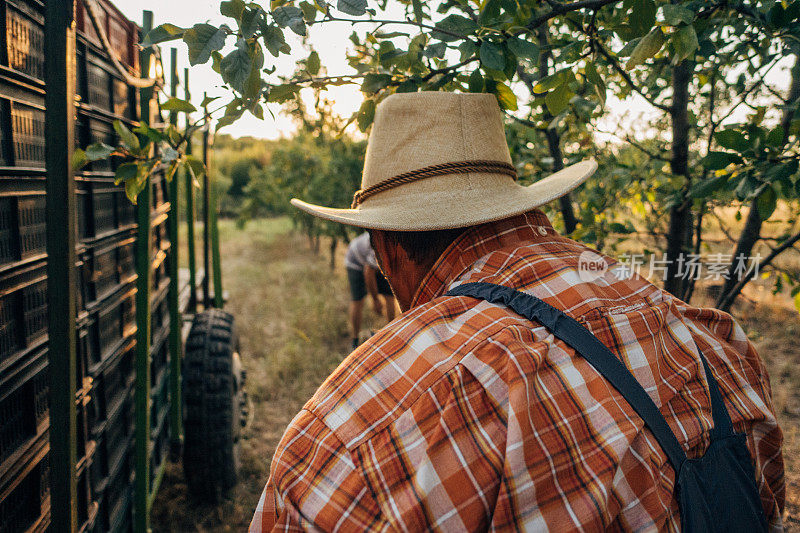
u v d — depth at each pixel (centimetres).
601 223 214
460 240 85
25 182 129
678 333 81
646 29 106
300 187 1032
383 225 82
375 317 638
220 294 383
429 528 58
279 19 90
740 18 136
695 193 136
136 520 198
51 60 106
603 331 72
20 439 127
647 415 67
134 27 226
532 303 73
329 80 121
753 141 131
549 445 61
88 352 172
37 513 134
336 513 61
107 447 187
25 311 130
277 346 542
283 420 392
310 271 938
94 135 183
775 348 436
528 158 231
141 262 188
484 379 64
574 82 111
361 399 68
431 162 89
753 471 76
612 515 60
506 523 57
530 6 121
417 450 62
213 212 379
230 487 277
